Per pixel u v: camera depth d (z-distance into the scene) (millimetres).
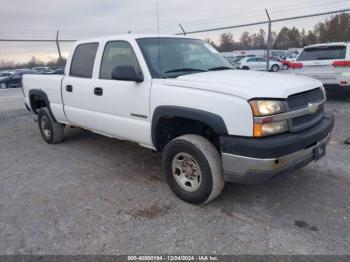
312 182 3955
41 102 6305
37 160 5234
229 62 4633
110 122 4324
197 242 2855
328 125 3469
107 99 4262
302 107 3143
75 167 4820
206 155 3176
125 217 3303
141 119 3852
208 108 3090
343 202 3445
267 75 3607
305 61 9172
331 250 2682
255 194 3695
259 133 2852
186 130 3750
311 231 2949
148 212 3387
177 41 4367
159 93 3529
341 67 8508
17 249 2848
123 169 4652
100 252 2766
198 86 3236
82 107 4828
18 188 4129
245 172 2963
